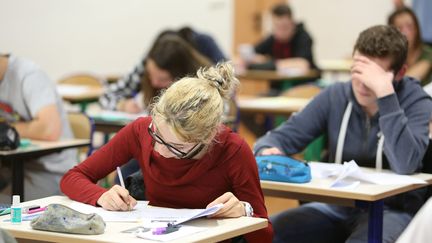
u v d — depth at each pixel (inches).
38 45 296.7
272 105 218.4
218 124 86.3
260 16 407.5
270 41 329.7
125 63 339.9
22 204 93.7
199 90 85.4
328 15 431.8
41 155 130.6
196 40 210.4
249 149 94.7
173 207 95.4
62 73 309.0
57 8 303.9
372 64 119.0
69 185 97.2
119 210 90.2
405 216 116.3
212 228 80.5
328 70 339.0
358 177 109.6
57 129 141.9
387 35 119.2
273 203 203.0
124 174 111.1
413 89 123.8
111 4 329.7
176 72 155.9
